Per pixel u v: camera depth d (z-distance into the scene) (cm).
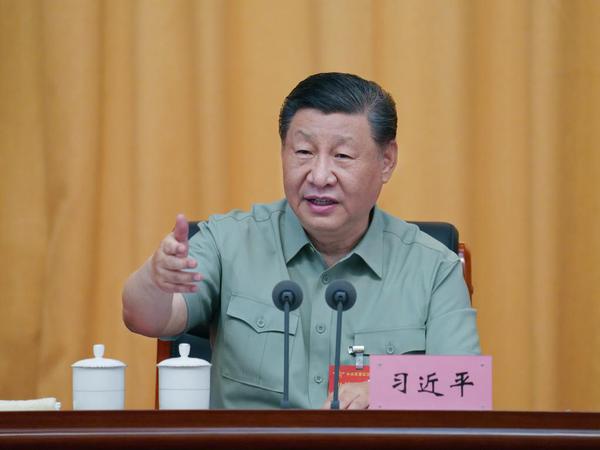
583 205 888
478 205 898
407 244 630
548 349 871
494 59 900
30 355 908
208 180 883
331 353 596
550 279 876
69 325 882
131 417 388
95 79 891
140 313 557
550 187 879
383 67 892
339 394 523
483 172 900
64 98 884
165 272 509
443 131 884
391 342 599
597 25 886
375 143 588
